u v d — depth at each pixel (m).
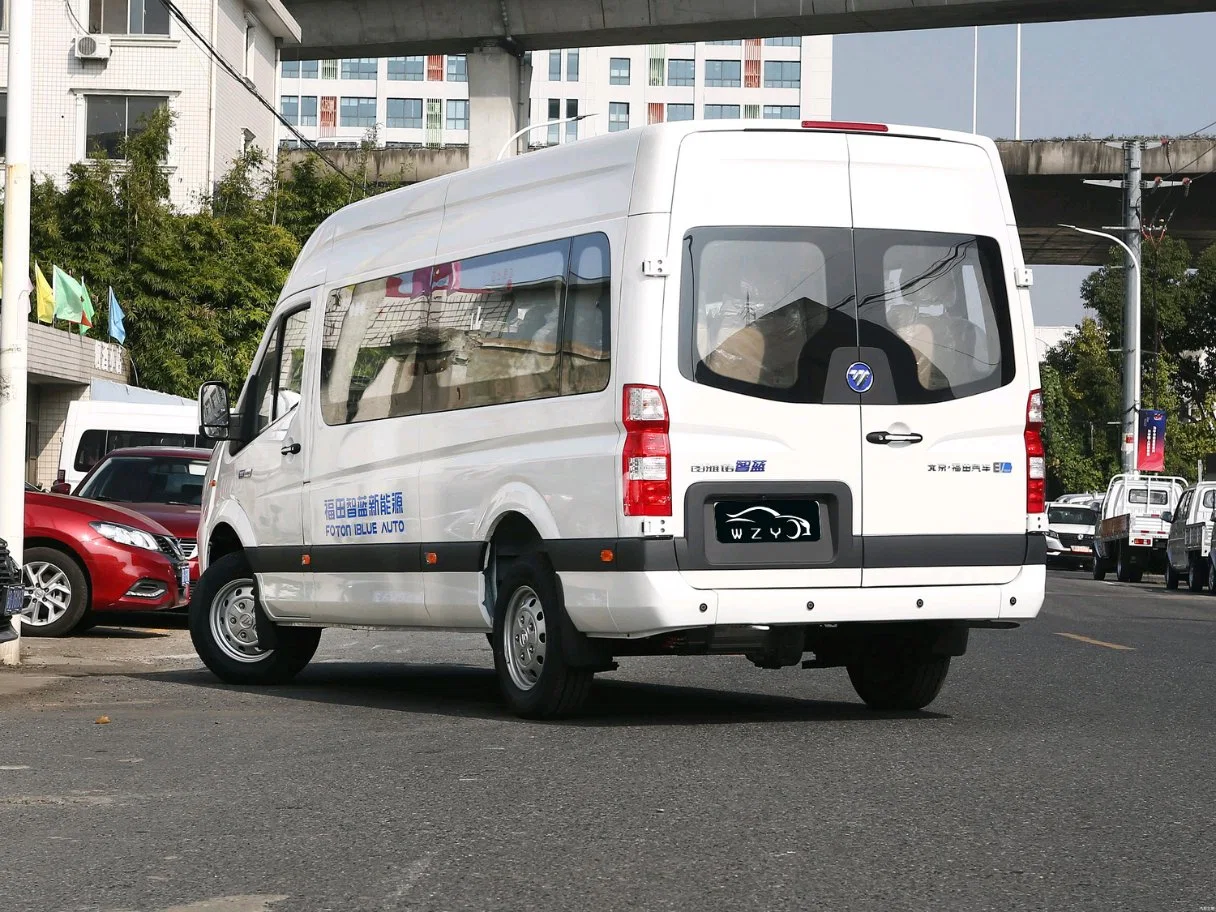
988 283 9.02
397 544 10.09
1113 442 65.62
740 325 8.47
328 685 11.43
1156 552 38.41
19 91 12.30
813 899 4.86
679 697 10.46
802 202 8.65
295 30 49.34
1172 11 45.56
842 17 47.03
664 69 121.56
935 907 4.77
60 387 32.97
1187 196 62.78
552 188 9.12
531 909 4.74
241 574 11.72
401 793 6.61
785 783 6.82
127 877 5.16
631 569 8.30
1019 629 16.81
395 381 10.22
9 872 5.23
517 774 7.07
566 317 8.84
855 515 8.61
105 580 15.31
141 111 42.91
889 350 8.72
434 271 9.99
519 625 9.18
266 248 40.28
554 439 8.84
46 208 38.47
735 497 8.41
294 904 4.82
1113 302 65.06
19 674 11.71
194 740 8.17
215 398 11.74
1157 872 5.23
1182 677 11.56
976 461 8.88
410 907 4.77
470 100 51.06
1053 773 7.09
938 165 8.96
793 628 8.73
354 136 121.44
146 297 37.53
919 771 7.14
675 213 8.41
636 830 5.85
